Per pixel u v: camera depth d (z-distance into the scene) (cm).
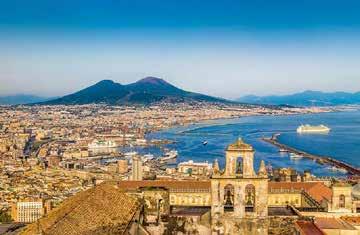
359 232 9919
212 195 10225
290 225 10125
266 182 10138
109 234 7969
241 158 11131
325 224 10125
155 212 10606
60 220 7700
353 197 12800
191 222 10288
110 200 9462
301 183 15738
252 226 10162
